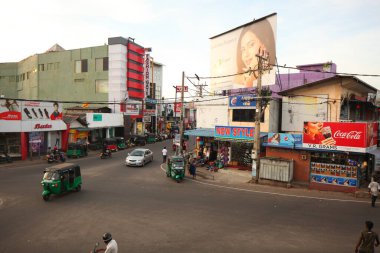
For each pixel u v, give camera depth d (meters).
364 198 17.64
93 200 16.58
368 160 20.81
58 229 12.22
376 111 31.38
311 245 10.79
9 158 29.36
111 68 55.56
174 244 10.84
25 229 12.18
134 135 52.41
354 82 22.72
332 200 17.11
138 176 24.09
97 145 42.56
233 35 29.00
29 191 18.31
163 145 51.53
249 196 17.95
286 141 21.66
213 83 32.50
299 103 24.41
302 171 21.17
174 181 22.41
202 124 32.12
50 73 60.72
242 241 11.12
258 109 21.62
